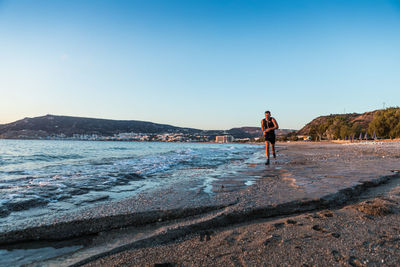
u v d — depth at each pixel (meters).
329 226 2.03
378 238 1.76
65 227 2.15
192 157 11.04
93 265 1.58
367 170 5.20
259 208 2.47
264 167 6.59
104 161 9.39
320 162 7.49
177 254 1.68
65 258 1.71
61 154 16.03
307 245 1.70
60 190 3.84
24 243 2.01
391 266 1.38
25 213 2.62
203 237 1.97
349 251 1.58
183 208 2.51
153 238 1.95
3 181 4.67
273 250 1.65
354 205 2.63
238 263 1.50
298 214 2.49
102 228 2.22
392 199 2.78
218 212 2.41
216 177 4.91
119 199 3.27
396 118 49.09
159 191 3.48
